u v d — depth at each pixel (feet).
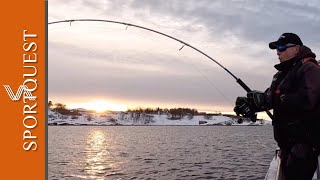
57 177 89.35
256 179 81.41
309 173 9.80
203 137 350.64
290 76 9.93
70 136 365.40
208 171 96.43
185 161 123.44
